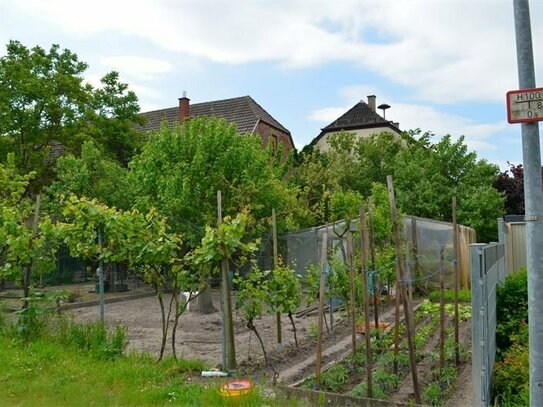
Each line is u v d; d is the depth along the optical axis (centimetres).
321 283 755
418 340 1039
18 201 1445
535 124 535
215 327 1290
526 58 537
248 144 1719
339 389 775
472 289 638
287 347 1038
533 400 530
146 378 766
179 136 1634
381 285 1450
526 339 875
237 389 666
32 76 2467
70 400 663
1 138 2420
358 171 3150
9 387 708
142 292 2006
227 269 853
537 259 533
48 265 1059
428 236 1928
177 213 1535
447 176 2695
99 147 2514
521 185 2833
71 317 1088
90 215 930
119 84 2795
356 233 1452
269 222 1593
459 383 816
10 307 1221
